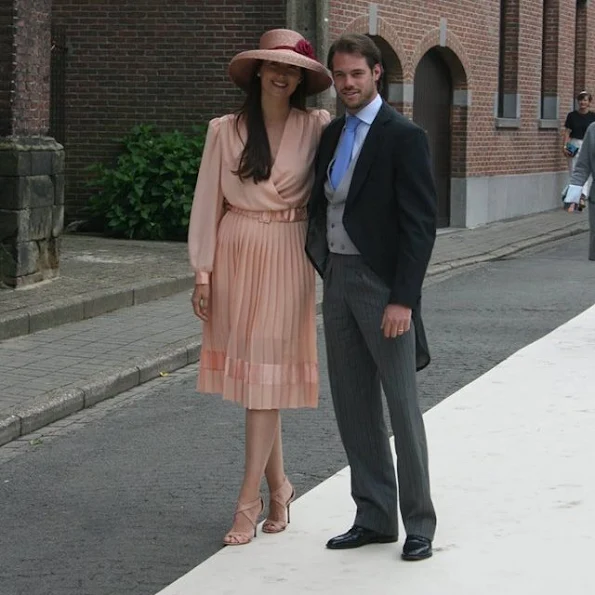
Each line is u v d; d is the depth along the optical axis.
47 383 11.27
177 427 10.42
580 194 14.07
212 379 7.44
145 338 13.40
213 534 7.68
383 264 6.77
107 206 21.62
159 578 6.95
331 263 6.96
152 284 15.96
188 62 22.06
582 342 13.89
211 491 8.59
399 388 6.85
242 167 7.08
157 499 8.42
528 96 31.39
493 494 8.30
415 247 6.62
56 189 16.05
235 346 7.24
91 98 22.42
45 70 15.93
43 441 10.02
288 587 6.70
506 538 7.43
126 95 22.33
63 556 7.33
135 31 22.19
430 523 7.12
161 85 22.19
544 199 32.97
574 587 6.66
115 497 8.49
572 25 34.69
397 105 24.75
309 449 9.62
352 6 22.53
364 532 7.29
